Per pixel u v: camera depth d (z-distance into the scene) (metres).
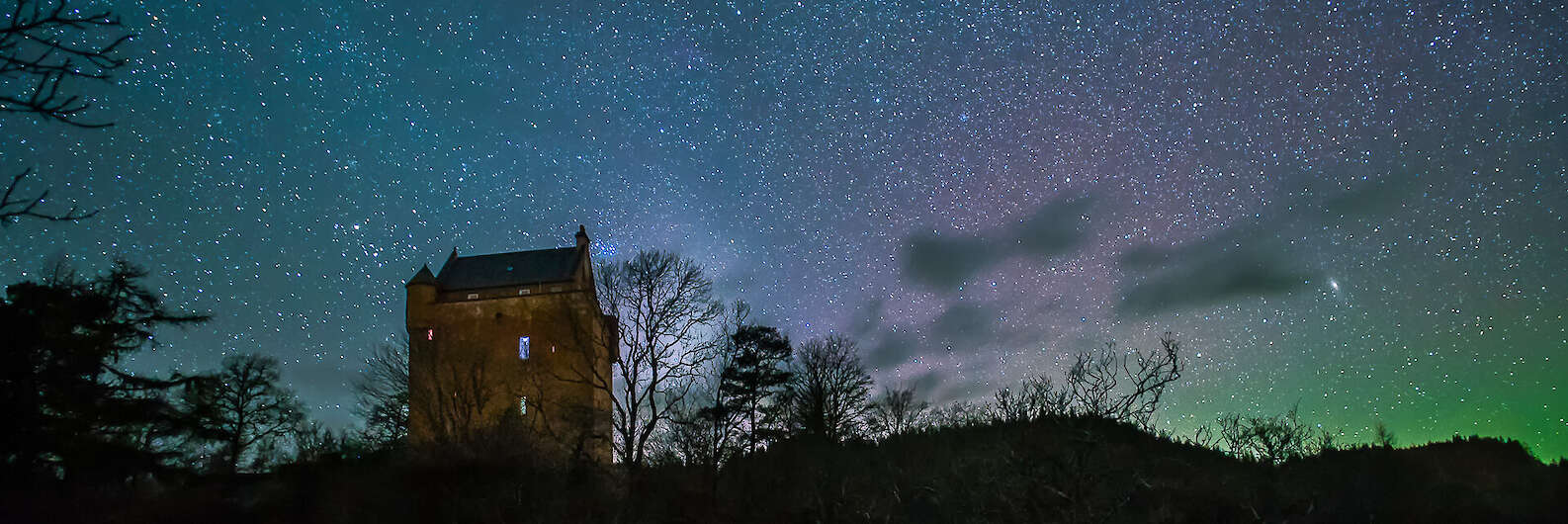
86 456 36.34
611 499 34.25
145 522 34.53
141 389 42.28
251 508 36.97
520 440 40.25
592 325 62.66
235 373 60.44
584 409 54.25
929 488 28.94
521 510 32.81
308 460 46.62
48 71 7.28
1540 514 27.39
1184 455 33.19
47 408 36.34
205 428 45.34
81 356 37.94
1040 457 25.05
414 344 62.75
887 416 45.44
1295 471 31.66
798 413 51.94
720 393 48.69
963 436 38.00
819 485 31.92
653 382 45.81
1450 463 34.53
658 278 48.34
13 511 31.64
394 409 59.19
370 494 35.72
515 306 63.81
